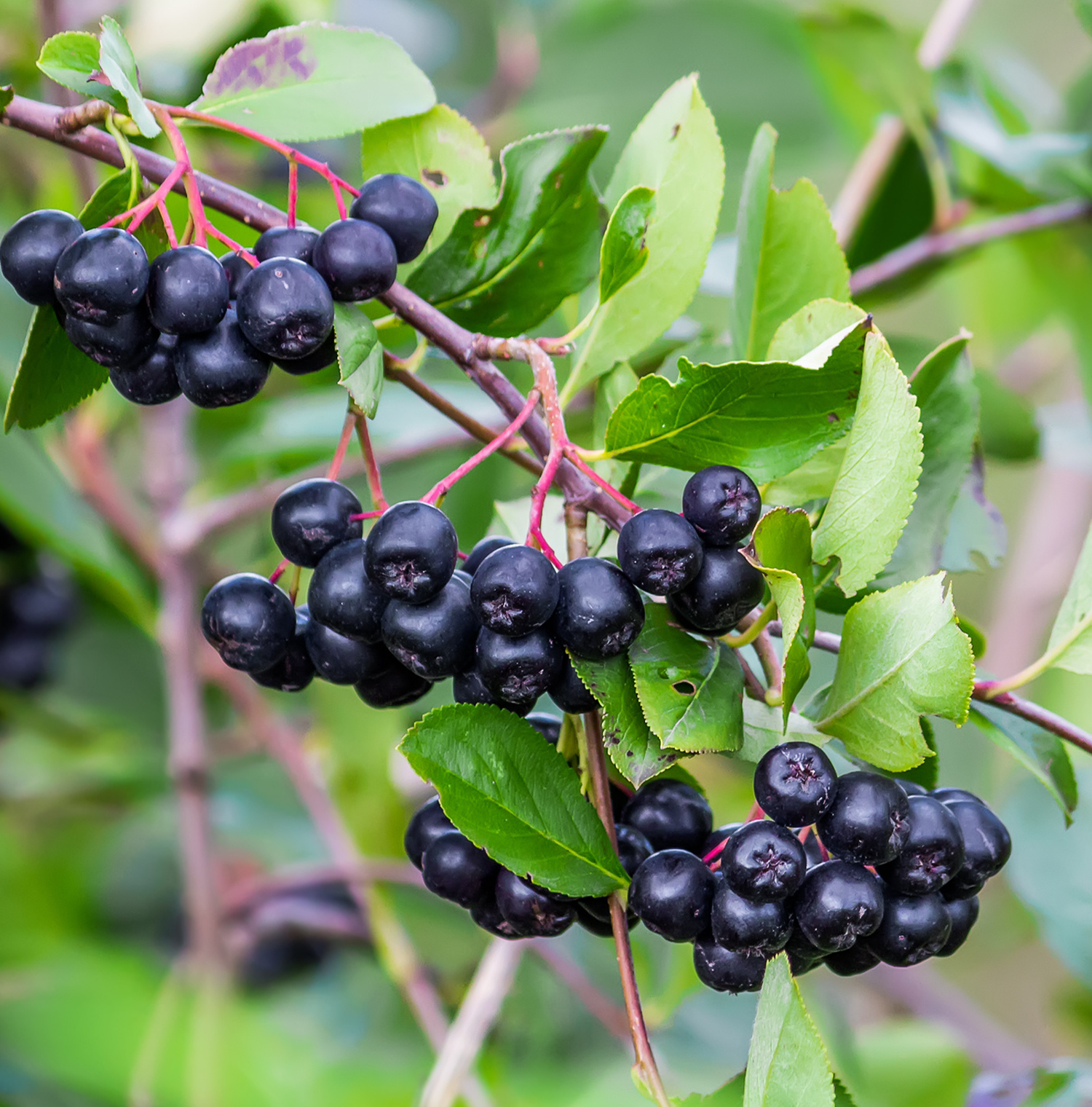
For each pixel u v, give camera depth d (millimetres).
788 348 568
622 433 557
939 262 824
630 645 551
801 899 546
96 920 872
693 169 586
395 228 566
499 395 569
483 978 637
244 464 876
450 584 552
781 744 547
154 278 547
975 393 598
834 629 722
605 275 562
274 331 546
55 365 569
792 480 581
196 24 815
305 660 574
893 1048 816
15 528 759
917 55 791
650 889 549
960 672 546
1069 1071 622
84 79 562
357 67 584
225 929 811
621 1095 566
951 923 559
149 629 792
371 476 569
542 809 554
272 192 868
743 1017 768
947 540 623
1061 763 580
